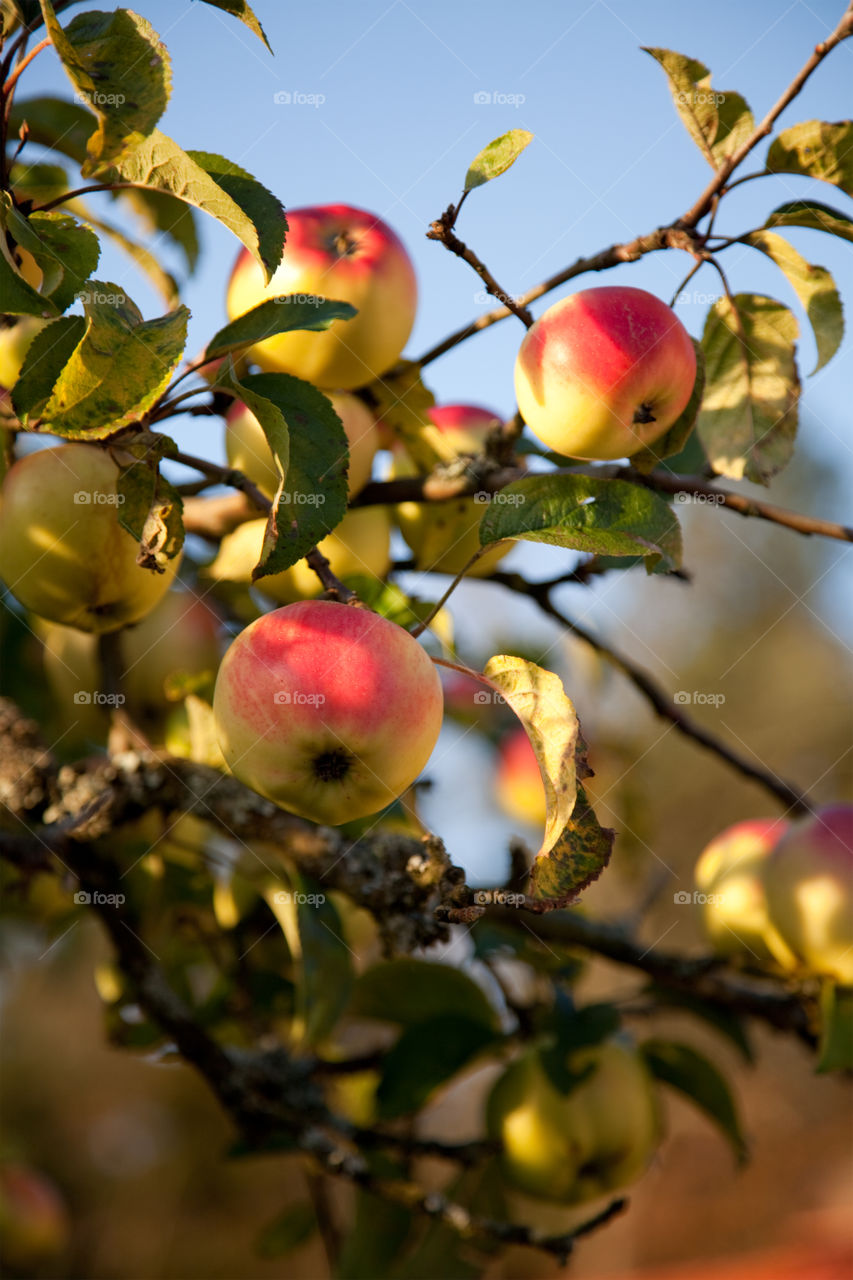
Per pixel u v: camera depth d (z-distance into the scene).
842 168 1.52
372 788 1.47
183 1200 4.70
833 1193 4.63
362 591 1.59
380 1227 1.68
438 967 1.67
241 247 1.60
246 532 1.60
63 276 1.49
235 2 1.50
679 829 5.51
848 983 1.64
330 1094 1.78
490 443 1.58
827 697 5.89
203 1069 1.63
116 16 1.47
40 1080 4.77
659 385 1.53
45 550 1.54
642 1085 1.67
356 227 1.59
